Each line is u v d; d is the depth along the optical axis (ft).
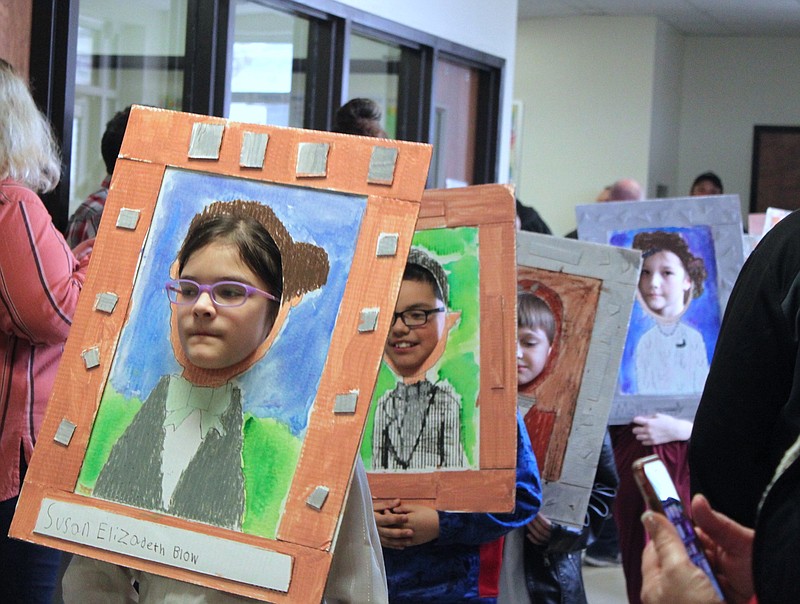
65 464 5.38
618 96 33.06
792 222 4.90
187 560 5.12
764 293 4.82
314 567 4.99
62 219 11.12
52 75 10.99
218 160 5.52
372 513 5.57
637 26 32.81
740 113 36.35
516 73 34.19
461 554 7.04
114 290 5.52
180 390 5.35
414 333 7.03
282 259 5.33
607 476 8.87
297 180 5.41
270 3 14.62
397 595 6.95
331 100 16.16
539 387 8.58
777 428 4.71
